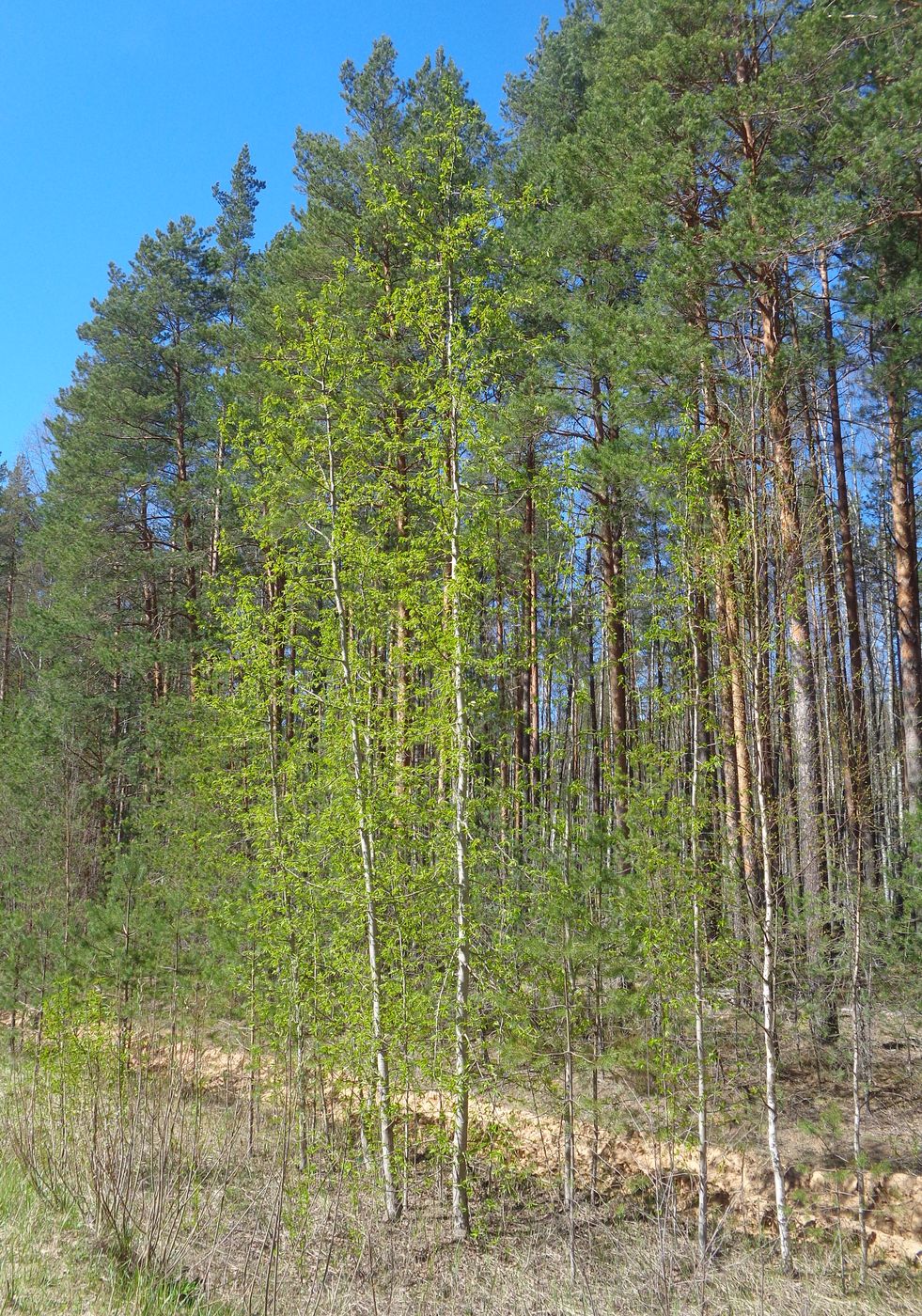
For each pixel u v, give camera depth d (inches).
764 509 369.1
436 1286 308.8
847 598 613.3
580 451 505.0
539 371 559.8
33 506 1369.3
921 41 466.6
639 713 648.4
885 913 400.5
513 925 399.5
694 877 376.2
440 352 427.8
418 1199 393.4
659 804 384.8
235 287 896.3
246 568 741.3
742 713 432.1
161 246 991.0
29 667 1278.3
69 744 747.4
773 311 499.8
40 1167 351.6
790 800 412.2
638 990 407.2
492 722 439.5
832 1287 314.3
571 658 401.4
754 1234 356.8
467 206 597.6
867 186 466.3
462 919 376.2
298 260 663.8
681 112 492.7
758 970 364.8
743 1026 450.0
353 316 565.9
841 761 403.5
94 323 979.9
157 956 498.6
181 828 538.9
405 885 394.0
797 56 464.4
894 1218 343.0
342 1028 415.2
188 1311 254.2
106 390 922.7
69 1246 284.7
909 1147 376.2
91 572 889.5
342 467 443.5
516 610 436.1
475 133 697.0
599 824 397.1
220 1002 516.1
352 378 455.2
